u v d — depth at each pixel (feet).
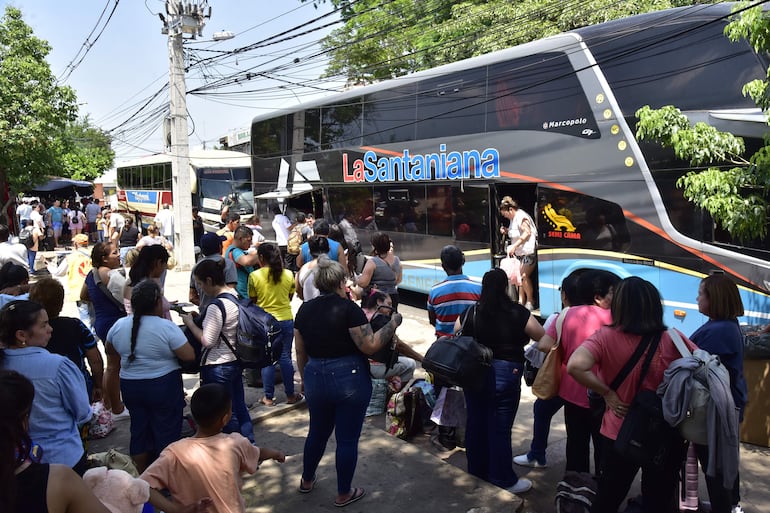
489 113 32.99
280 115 53.31
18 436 6.59
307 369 13.91
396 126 39.75
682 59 24.22
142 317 14.16
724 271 22.75
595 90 27.43
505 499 14.30
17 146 66.39
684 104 24.02
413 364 21.27
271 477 15.79
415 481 15.30
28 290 17.79
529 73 30.66
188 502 10.29
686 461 13.41
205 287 16.44
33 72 66.54
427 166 37.29
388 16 75.41
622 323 11.09
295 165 51.24
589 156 27.78
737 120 21.15
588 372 11.00
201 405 10.62
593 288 13.89
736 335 13.26
